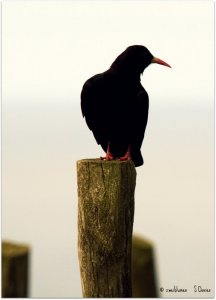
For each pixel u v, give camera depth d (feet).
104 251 30.81
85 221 30.94
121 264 31.09
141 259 43.04
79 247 31.58
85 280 31.50
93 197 30.66
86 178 30.78
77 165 31.24
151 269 43.21
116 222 30.63
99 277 31.12
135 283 43.27
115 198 30.53
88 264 31.19
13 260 34.88
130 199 31.37
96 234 30.81
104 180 30.55
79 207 31.32
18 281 35.14
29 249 35.99
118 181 30.50
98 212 30.63
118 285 31.12
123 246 31.09
